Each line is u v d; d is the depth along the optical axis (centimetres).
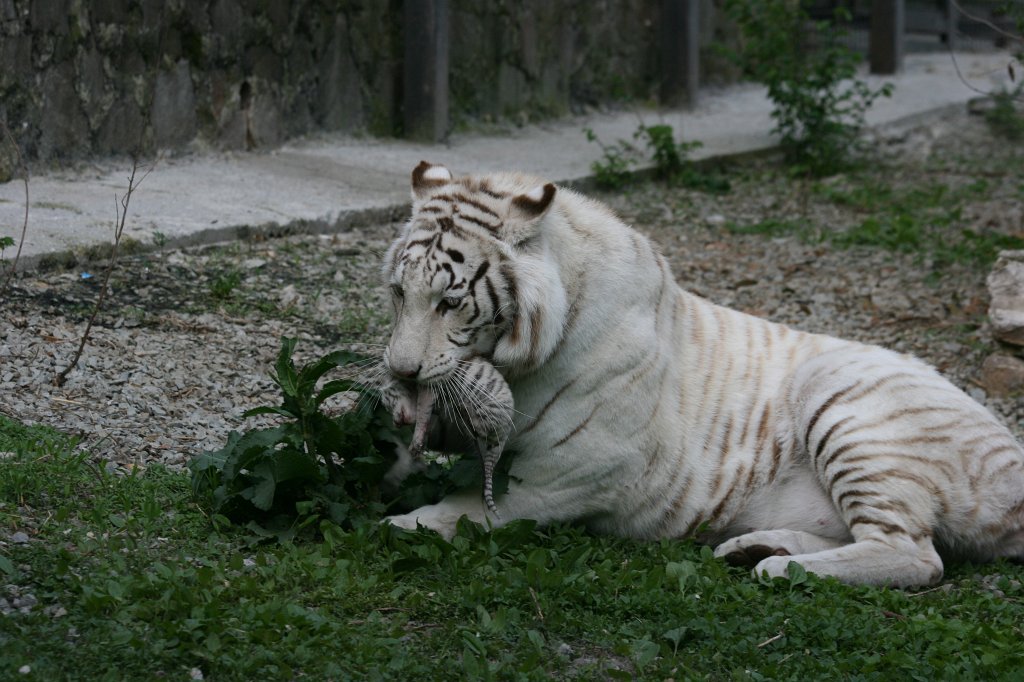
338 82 2558
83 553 888
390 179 2278
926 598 1007
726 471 1095
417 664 794
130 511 981
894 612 967
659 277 1085
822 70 2881
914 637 908
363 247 1920
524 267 960
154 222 1778
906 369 1102
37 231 1644
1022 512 1087
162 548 924
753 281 1995
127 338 1426
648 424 1052
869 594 980
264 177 2170
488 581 923
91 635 775
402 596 897
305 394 1005
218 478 1016
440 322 950
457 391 952
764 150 2920
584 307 1010
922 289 1997
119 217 1773
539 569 917
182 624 791
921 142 3425
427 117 2652
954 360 1694
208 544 939
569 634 875
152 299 1562
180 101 2216
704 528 1088
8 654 737
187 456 1166
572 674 823
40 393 1243
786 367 1139
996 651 888
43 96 1948
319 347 1513
